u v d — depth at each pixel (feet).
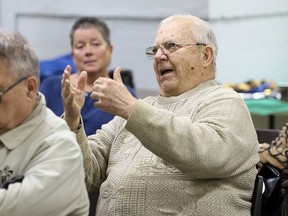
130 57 22.57
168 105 8.70
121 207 8.12
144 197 8.04
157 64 8.77
